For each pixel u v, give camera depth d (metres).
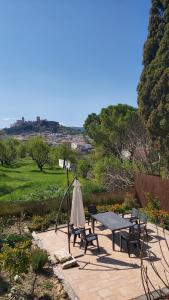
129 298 7.68
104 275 8.91
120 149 28.33
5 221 14.39
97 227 13.36
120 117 29.03
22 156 60.81
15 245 11.05
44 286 8.44
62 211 15.72
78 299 7.75
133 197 17.53
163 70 18.00
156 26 19.14
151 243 11.12
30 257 9.26
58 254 10.02
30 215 15.33
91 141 33.97
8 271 8.66
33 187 28.67
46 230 13.19
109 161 22.80
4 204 15.81
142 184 17.31
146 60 19.52
